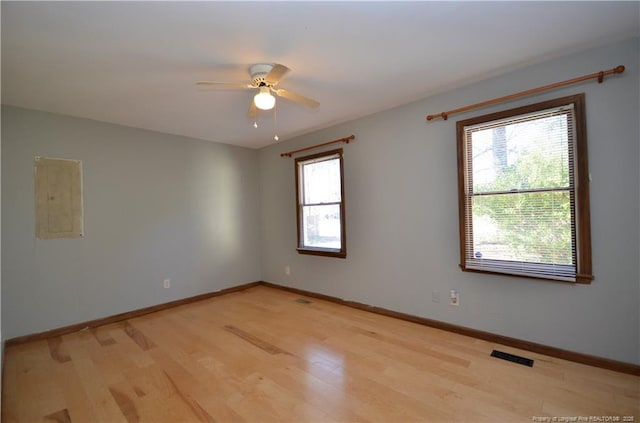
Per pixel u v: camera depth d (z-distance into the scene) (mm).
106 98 2922
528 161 2566
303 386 2189
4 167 2990
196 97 2936
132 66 2318
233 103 3109
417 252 3285
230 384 2232
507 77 2643
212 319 3613
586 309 2346
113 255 3668
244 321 3520
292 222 4742
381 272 3613
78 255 3416
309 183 4496
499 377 2229
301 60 2330
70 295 3348
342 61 2367
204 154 4609
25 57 2145
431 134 3139
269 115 3584
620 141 2186
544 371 2285
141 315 3836
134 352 2775
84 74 2424
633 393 1998
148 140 4016
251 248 5180
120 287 3707
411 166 3303
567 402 1938
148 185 3998
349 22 1869
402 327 3217
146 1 1603
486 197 2801
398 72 2586
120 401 2057
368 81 2750
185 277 4316
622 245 2197
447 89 2973
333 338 2990
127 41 1986
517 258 2643
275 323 3432
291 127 4109
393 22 1885
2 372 2373
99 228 3572
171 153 4242
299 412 1918
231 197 4918
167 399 2072
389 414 1880
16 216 3047
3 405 2025
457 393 2062
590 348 2334
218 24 1837
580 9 1810
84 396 2115
